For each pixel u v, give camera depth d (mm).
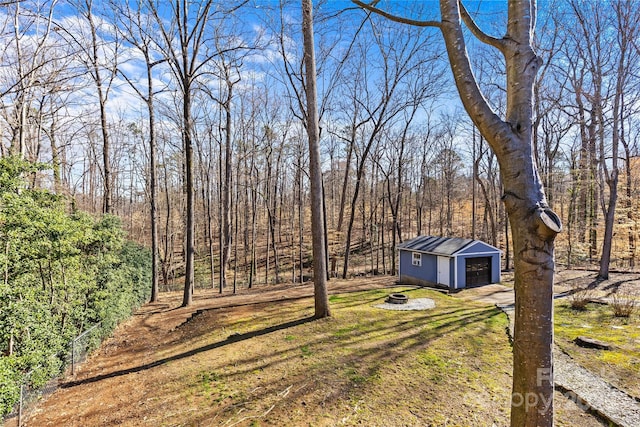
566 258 17734
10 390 4254
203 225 28859
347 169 21312
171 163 23125
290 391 4926
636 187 17016
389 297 10422
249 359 6211
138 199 28781
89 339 7312
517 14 2242
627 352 5816
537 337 2068
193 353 6926
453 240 14695
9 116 7938
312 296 11953
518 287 2166
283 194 28969
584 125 15664
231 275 22297
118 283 9125
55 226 5680
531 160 2146
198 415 4516
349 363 5719
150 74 12664
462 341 6570
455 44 2340
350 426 4051
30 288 5156
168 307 11930
